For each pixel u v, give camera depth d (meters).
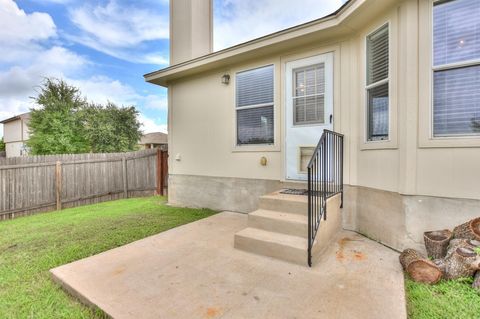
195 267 2.78
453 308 2.05
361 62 3.84
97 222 4.89
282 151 4.74
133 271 2.70
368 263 2.81
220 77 5.59
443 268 2.44
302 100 4.52
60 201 6.45
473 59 2.73
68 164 6.64
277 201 3.67
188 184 6.27
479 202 2.71
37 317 2.09
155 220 4.95
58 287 2.54
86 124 15.34
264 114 5.01
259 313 1.97
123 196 7.78
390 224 3.26
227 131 5.51
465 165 2.76
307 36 4.11
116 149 16.94
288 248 2.88
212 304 2.10
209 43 6.66
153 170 8.48
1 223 5.06
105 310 2.03
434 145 2.88
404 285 2.37
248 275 2.58
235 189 5.43
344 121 4.06
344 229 4.04
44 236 4.11
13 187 5.68
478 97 2.73
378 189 3.47
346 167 4.04
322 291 2.27
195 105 6.05
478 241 2.49
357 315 1.92
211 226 4.34
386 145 3.31
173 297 2.21
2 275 2.81
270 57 4.85
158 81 6.56
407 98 3.01
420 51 2.95
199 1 6.37
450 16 2.83
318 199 3.38
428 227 2.94
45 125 13.23
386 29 3.42
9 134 24.33
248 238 3.18
